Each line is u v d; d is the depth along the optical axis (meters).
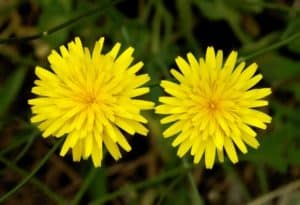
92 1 0.22
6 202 0.22
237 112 0.16
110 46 0.22
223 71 0.16
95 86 0.15
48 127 0.15
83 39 0.22
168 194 0.22
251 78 0.16
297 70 0.21
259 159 0.21
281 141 0.21
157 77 0.21
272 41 0.22
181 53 0.22
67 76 0.15
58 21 0.21
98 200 0.20
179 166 0.21
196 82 0.16
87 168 0.22
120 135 0.16
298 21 0.21
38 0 0.22
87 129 0.15
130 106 0.15
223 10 0.22
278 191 0.22
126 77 0.15
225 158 0.21
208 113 0.16
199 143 0.16
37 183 0.19
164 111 0.15
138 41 0.22
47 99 0.15
